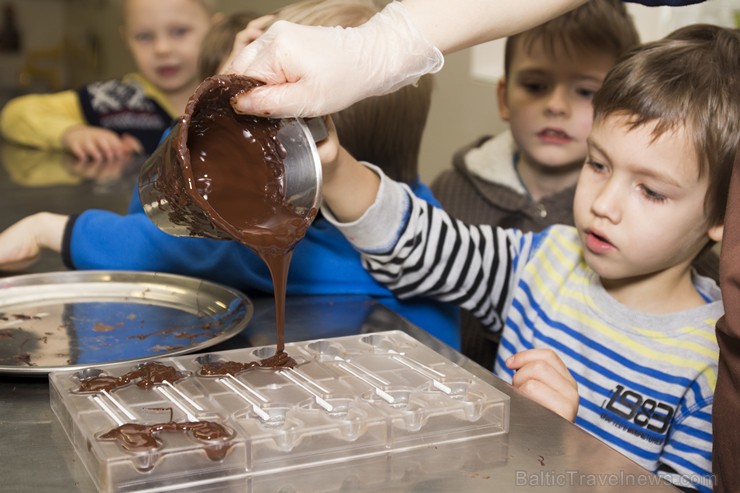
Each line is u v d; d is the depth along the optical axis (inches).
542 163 74.8
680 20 90.7
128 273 56.7
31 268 61.0
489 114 106.8
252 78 44.8
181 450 39.4
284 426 41.0
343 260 58.9
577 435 42.9
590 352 56.9
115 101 116.4
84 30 166.6
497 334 65.0
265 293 58.4
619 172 53.1
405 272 58.3
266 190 45.9
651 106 51.9
